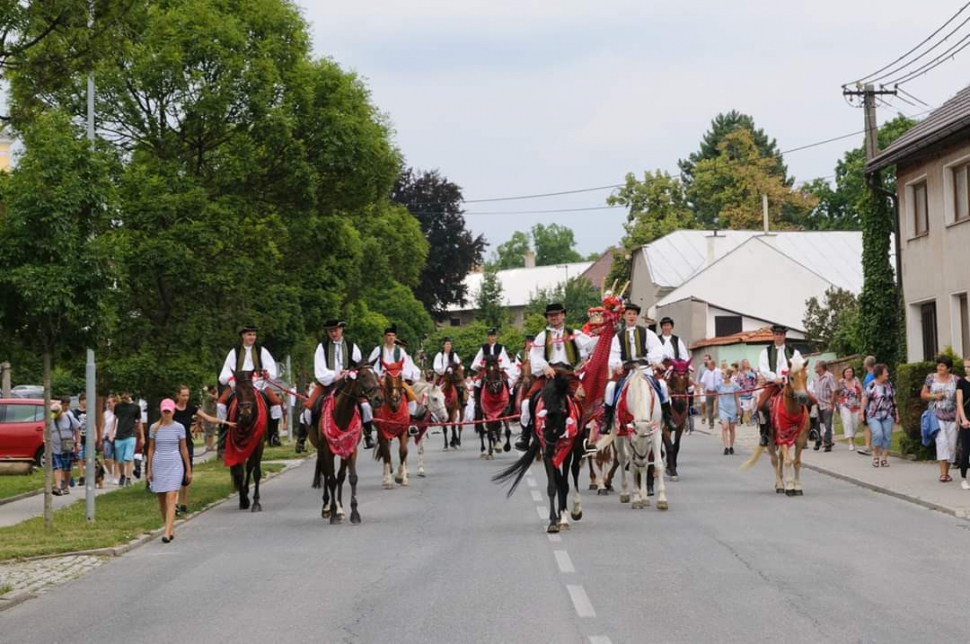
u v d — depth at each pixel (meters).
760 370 20.55
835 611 10.16
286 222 27.75
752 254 64.44
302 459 32.62
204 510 19.62
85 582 12.73
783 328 20.69
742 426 42.72
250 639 9.46
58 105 23.55
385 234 57.16
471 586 11.55
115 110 24.97
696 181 92.00
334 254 31.09
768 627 9.53
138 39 16.23
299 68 26.86
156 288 24.84
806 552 13.52
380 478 24.89
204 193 24.53
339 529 16.52
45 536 16.22
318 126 27.06
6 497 23.58
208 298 25.45
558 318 17.12
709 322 61.97
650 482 20.64
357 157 27.55
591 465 21.31
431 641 9.19
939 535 14.93
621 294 16.27
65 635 9.97
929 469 23.48
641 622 9.76
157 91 24.81
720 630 9.43
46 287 15.34
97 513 19.27
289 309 29.69
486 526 16.22
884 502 18.78
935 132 28.81
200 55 25.00
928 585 11.40
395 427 21.92
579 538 14.78
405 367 22.58
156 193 23.97
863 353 35.41
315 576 12.48
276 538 15.80
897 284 33.94
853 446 29.31
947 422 20.91
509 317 99.06
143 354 23.45
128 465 26.25
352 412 17.12
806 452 28.98
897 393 26.08
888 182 66.62
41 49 14.78
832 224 92.62
